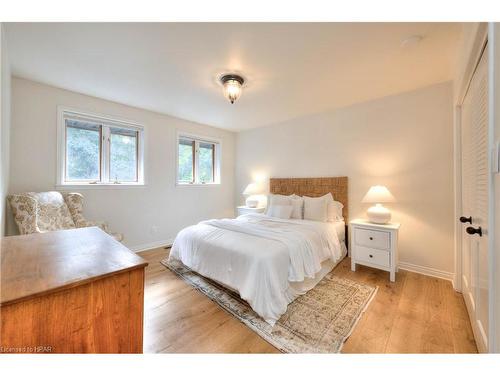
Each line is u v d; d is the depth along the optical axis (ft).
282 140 13.32
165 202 12.15
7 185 6.93
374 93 8.91
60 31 5.12
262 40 5.47
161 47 5.78
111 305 2.60
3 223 6.18
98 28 5.03
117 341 2.65
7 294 1.99
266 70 6.98
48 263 2.71
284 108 10.79
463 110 6.41
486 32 3.70
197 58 6.31
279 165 13.50
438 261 8.13
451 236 7.86
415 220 8.60
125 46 5.76
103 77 7.59
